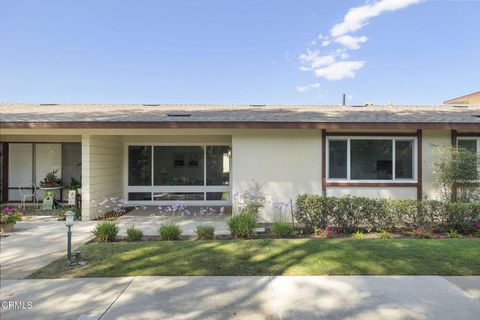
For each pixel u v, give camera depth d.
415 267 4.52
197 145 11.67
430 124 7.91
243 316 3.17
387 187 8.59
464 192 8.09
